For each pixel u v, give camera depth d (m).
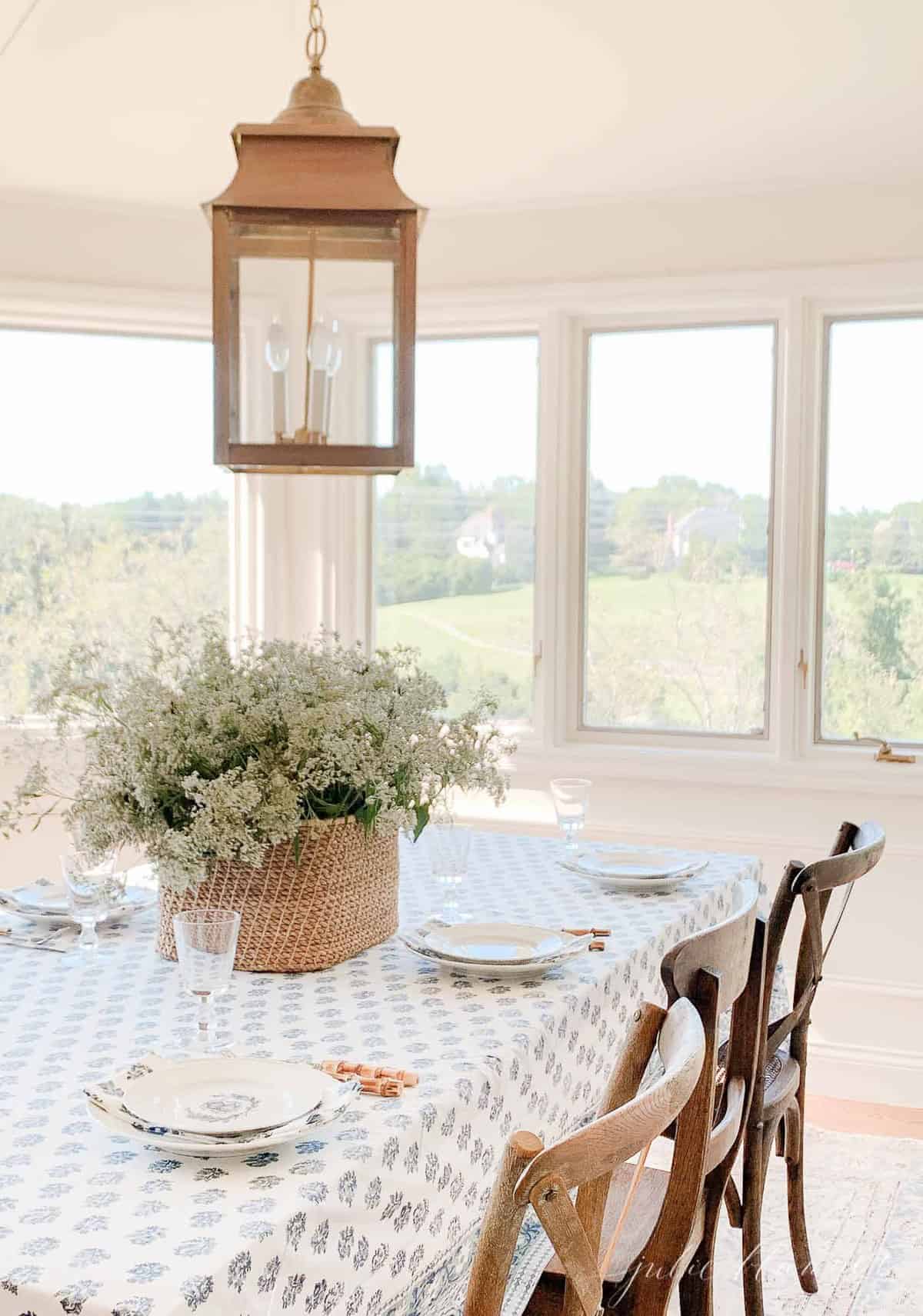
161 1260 1.07
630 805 3.97
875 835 2.42
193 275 4.07
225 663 2.05
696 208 3.87
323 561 4.12
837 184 3.74
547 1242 1.67
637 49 2.88
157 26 2.76
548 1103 1.72
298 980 1.91
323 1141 1.32
